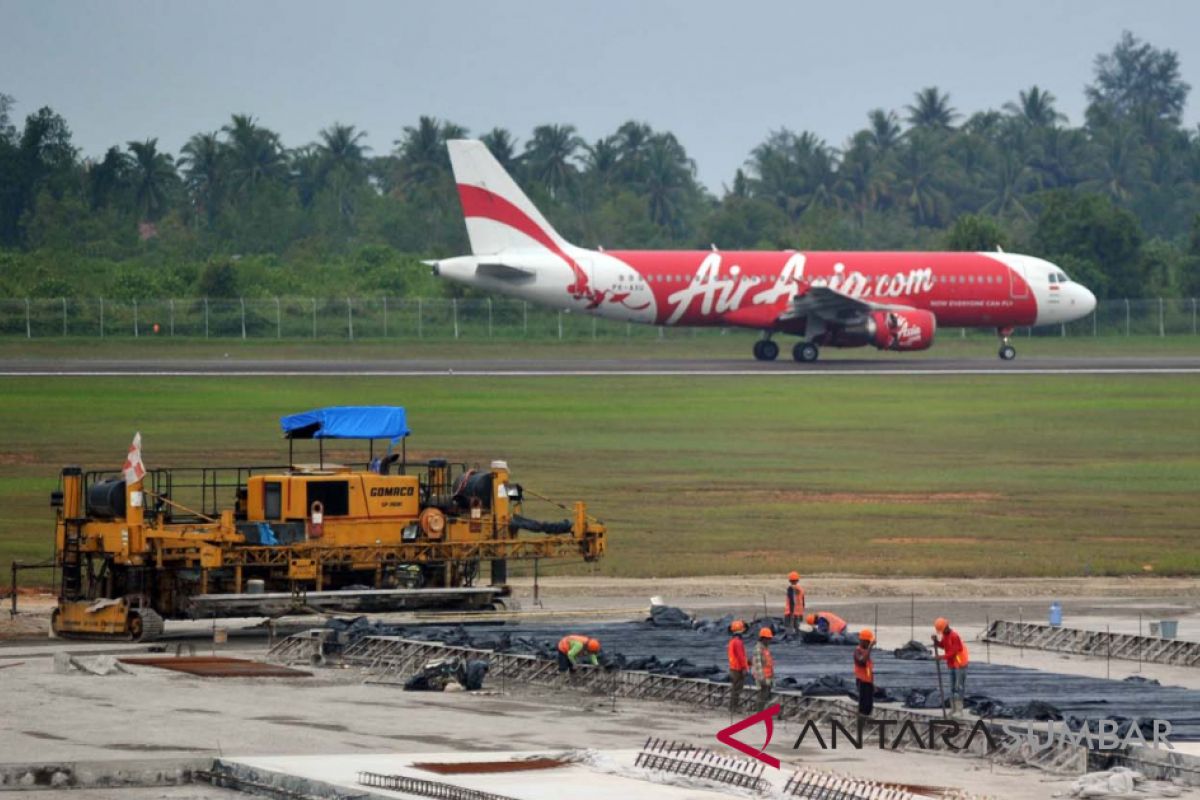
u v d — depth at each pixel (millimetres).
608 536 192000
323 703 104625
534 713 103438
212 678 113250
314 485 139750
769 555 182375
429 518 142375
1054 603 146625
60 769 82188
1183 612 154750
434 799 77375
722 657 121312
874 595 162250
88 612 132250
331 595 135750
